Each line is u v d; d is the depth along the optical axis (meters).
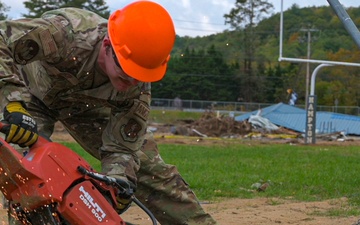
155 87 90.69
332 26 92.94
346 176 14.09
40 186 3.69
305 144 33.00
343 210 8.51
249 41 90.31
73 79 4.39
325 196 10.71
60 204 3.79
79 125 5.09
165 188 5.20
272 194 10.84
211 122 42.34
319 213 8.27
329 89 84.19
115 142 4.62
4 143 3.56
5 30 3.97
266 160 19.30
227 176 13.51
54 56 4.17
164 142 30.34
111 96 4.50
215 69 90.88
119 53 4.09
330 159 20.61
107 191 4.13
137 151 4.84
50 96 4.66
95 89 4.49
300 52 89.75
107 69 4.23
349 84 83.75
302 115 50.28
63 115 4.96
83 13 4.31
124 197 4.27
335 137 43.38
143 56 4.09
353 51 81.19
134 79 4.17
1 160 3.59
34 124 3.80
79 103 4.84
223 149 25.02
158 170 5.16
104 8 65.00
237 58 90.75
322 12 95.81
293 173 14.68
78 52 4.22
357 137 48.84
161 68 4.24
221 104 70.75
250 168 15.90
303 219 7.77
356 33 6.20
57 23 4.13
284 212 8.34
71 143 25.75
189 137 38.72
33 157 3.75
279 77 89.75
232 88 91.19
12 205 3.86
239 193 10.87
